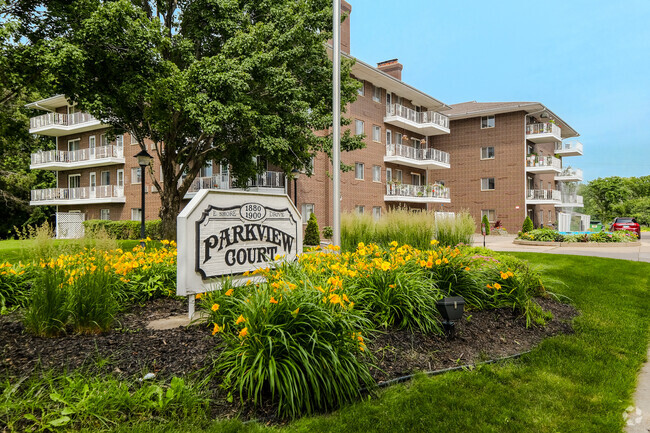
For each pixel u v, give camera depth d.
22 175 32.16
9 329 4.04
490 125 34.75
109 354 3.40
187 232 4.46
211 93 12.69
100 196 27.03
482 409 2.94
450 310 4.22
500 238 28.61
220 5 13.38
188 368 3.20
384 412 2.85
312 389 2.92
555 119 37.56
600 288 7.99
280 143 14.03
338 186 6.25
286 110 15.02
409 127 31.08
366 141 27.39
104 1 13.00
